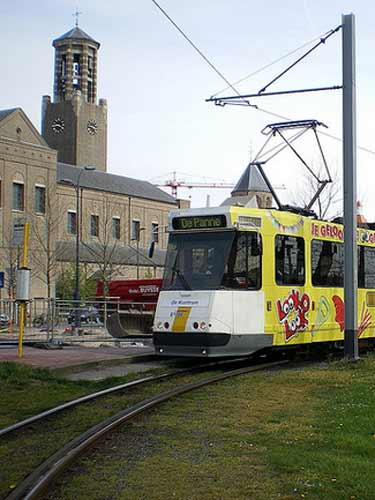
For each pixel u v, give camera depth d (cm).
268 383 1477
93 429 953
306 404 1204
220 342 1714
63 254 7512
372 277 2255
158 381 1548
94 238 8600
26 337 2598
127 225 9075
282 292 1853
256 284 1786
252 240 1789
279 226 1864
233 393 1345
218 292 1731
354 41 1916
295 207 2033
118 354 2020
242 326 1747
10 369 1527
